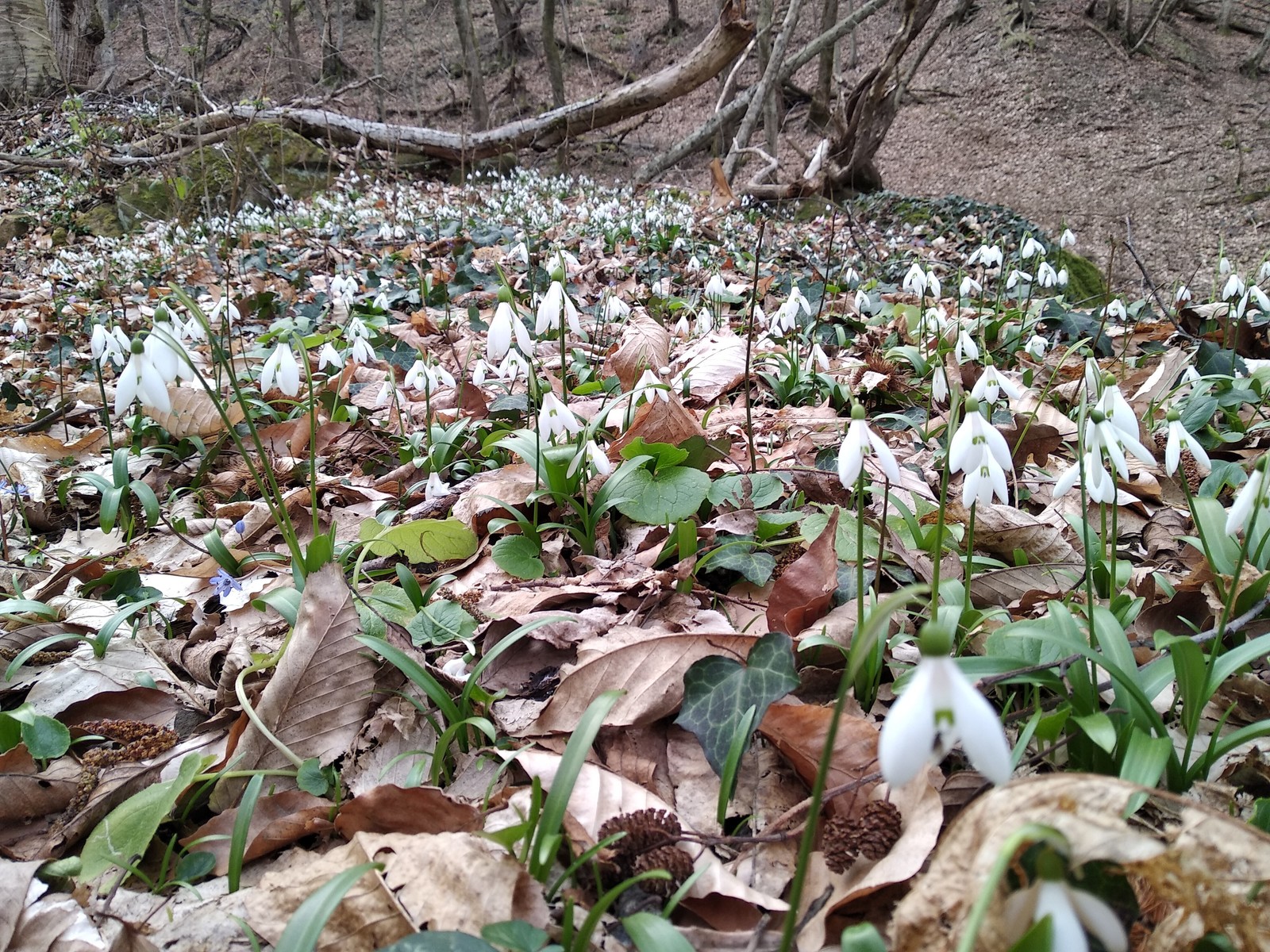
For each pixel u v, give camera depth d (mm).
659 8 32438
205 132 16359
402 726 2041
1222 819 1081
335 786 1908
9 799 1869
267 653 2352
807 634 2092
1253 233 17328
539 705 2104
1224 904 1081
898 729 929
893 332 6027
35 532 3736
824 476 3146
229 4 34562
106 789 1920
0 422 4957
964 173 22125
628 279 8773
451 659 2299
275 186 15164
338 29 32188
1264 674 2041
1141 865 1114
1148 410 3781
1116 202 19625
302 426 4258
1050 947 849
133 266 10266
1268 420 3836
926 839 1431
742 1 15773
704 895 1493
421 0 33688
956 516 2832
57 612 2664
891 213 14938
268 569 3125
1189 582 2248
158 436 4375
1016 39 25219
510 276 8250
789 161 19094
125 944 1534
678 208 13250
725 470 3443
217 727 2160
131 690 2252
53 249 12828
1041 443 3533
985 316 6141
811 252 10344
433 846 1528
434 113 28109
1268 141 20156
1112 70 24031
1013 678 1686
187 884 1651
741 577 2662
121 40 30719
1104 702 1768
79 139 15664
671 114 25984
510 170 19250
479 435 4047
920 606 2328
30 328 7555
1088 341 5684
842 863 1504
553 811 1391
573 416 2799
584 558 2895
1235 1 26594
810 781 1754
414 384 3744
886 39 27812
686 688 1817
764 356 5012
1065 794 1084
